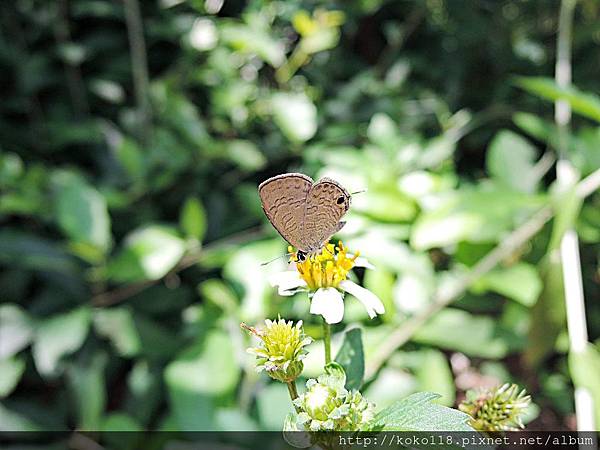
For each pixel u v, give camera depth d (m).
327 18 0.38
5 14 0.34
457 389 0.32
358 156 0.31
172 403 0.24
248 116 0.37
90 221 0.28
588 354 0.24
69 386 0.29
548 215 0.28
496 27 0.45
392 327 0.25
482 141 0.42
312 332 0.24
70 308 0.29
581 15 0.45
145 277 0.28
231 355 0.25
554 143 0.31
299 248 0.15
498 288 0.26
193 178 0.35
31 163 0.34
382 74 0.43
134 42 0.34
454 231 0.27
